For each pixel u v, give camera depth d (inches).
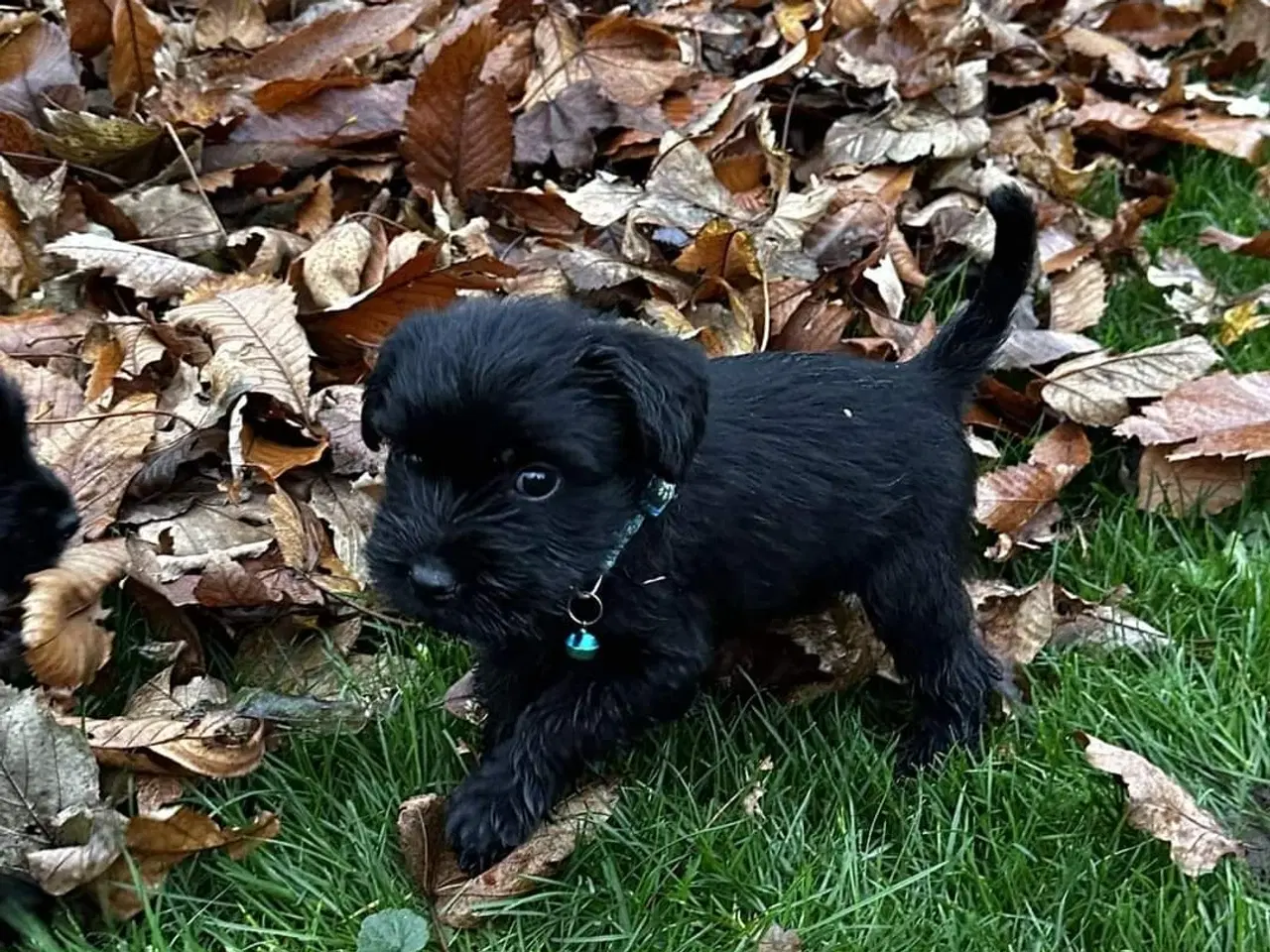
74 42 44.9
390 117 44.9
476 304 31.9
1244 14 55.7
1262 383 41.5
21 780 31.6
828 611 37.5
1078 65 54.2
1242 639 37.2
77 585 34.3
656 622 32.7
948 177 47.7
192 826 31.6
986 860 33.1
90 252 40.1
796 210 44.3
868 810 34.2
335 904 31.8
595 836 33.2
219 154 43.8
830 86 48.9
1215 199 49.5
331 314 40.0
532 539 30.5
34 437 37.0
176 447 37.5
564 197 43.8
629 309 42.5
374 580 30.9
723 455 33.6
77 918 31.2
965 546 36.0
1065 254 45.6
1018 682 36.6
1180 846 32.6
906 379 35.6
